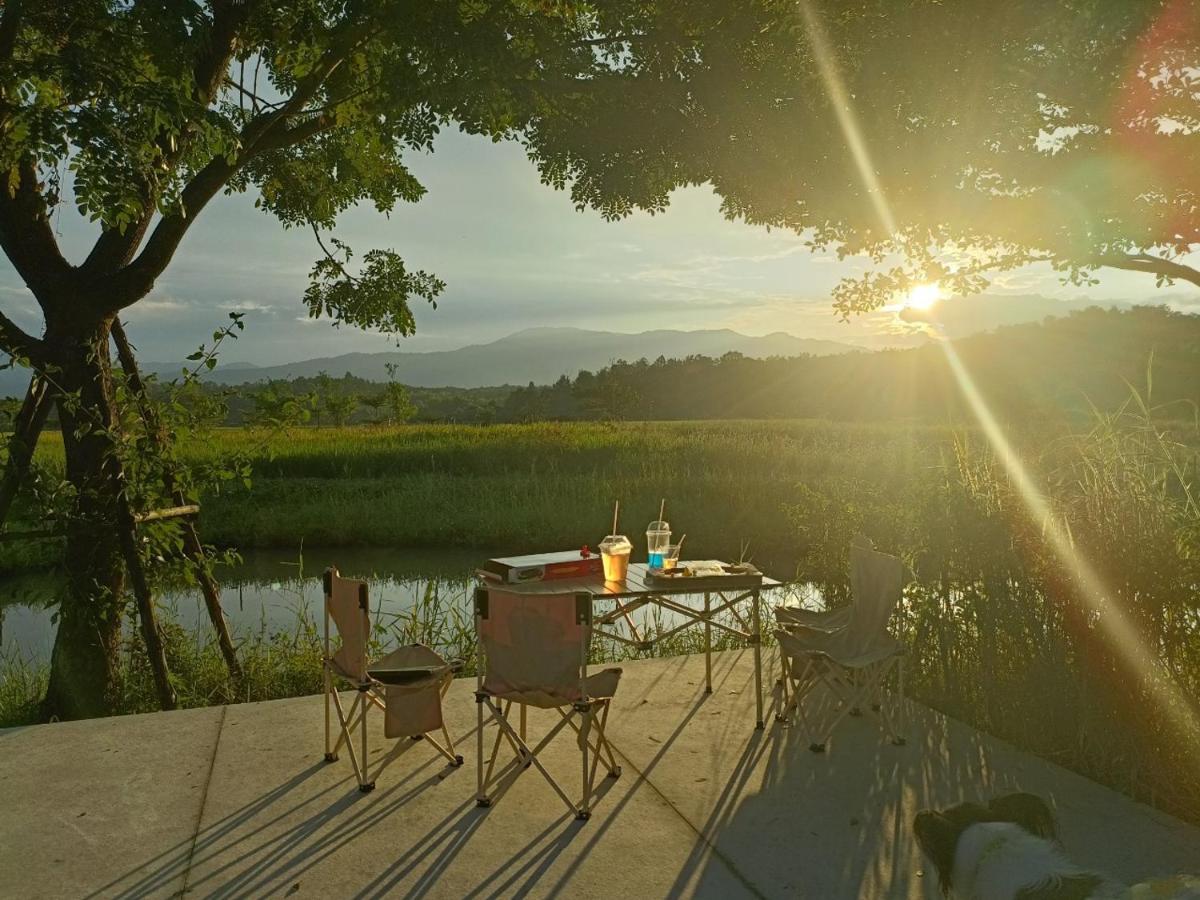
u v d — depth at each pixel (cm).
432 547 1591
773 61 737
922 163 609
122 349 694
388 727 430
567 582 504
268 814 395
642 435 2923
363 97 745
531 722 515
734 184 787
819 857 350
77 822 388
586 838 369
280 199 941
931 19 572
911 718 504
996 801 196
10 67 525
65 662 662
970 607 504
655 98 779
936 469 589
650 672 605
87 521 642
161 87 550
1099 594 428
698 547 1481
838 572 612
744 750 463
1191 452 492
